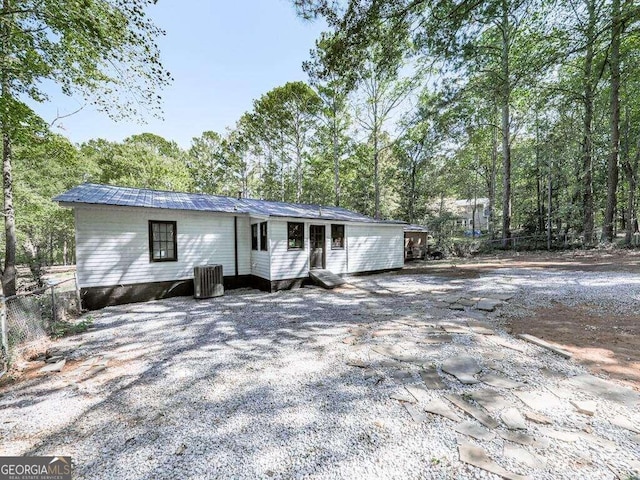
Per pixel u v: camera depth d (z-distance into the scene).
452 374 3.10
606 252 12.51
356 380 3.11
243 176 29.67
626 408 2.35
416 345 3.96
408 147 22.33
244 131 25.38
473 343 3.92
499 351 3.62
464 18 5.54
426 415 2.42
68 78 7.09
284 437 2.26
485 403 2.53
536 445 1.99
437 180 24.62
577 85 12.86
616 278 7.25
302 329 4.98
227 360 3.81
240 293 8.52
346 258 10.66
